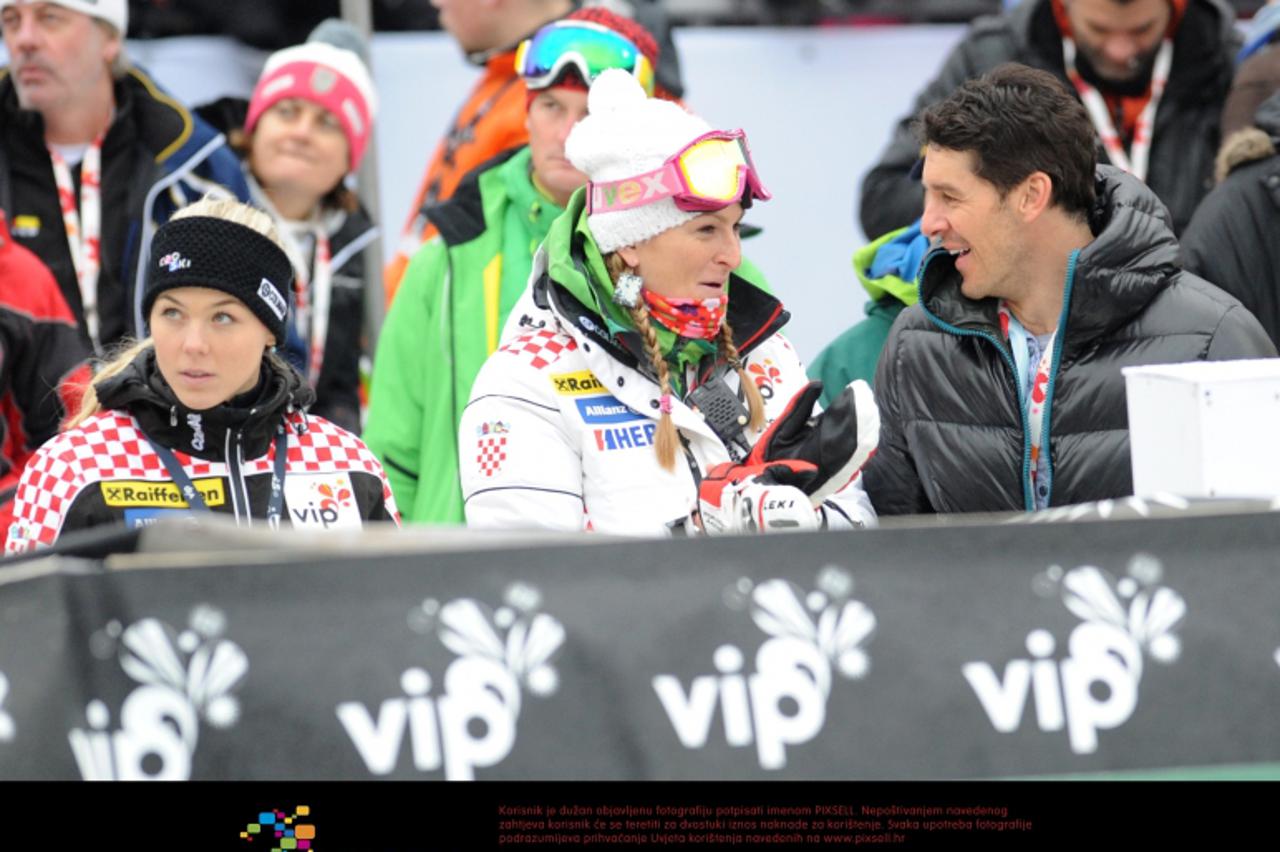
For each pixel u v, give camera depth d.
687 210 9.95
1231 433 8.10
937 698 6.25
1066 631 6.35
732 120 23.28
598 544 6.20
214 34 22.98
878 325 13.52
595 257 10.24
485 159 17.20
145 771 5.98
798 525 8.56
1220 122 17.62
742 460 10.27
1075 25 17.28
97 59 16.30
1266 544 6.52
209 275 9.88
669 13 23.20
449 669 6.08
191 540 6.65
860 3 23.56
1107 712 6.34
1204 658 6.40
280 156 17.23
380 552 6.34
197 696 6.01
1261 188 14.30
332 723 6.03
